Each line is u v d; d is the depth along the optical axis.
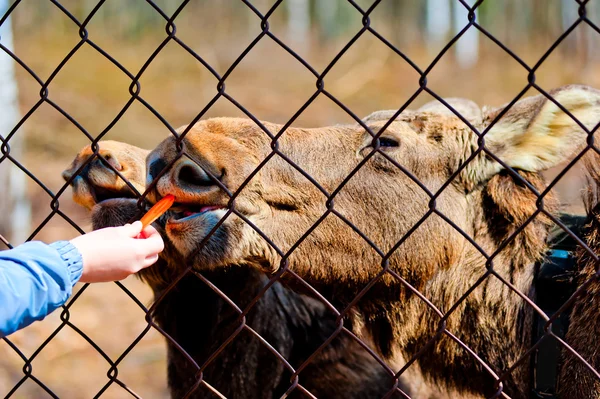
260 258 3.20
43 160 12.70
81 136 14.11
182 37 26.73
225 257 2.98
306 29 29.17
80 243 2.31
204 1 30.08
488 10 29.91
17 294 2.19
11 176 8.52
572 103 3.30
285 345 4.46
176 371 4.48
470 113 4.59
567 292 3.29
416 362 3.71
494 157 2.27
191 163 2.86
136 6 28.95
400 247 3.45
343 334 4.55
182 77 20.34
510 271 3.47
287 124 2.29
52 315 7.50
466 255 3.52
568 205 3.81
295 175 3.26
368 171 3.44
